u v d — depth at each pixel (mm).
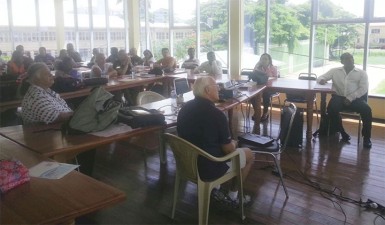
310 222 2391
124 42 9602
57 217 1198
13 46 10734
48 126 2521
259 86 4453
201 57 7828
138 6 8883
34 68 2615
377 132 4707
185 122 2250
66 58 4723
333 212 2525
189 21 7891
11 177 1428
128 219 2459
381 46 5406
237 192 2654
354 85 4234
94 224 2381
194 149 2100
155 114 2547
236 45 6766
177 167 2359
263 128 4887
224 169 2240
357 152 3871
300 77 5406
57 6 11031
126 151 3959
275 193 2846
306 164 3506
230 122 4109
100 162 3611
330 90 4109
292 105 2969
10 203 1309
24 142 2146
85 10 10508
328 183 3041
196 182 2193
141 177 3221
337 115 4320
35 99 2564
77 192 1407
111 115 2424
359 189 2912
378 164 3496
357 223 2375
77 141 2162
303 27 6223
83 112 2334
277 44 6605
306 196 2789
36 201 1323
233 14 6699
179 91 4305
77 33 10930
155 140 4340
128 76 5625
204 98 2221
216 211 2541
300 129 3992
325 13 5938
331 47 5984
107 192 1410
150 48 9008
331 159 3650
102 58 5984
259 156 3703
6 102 3682
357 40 5648
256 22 6707
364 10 5469
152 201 2738
